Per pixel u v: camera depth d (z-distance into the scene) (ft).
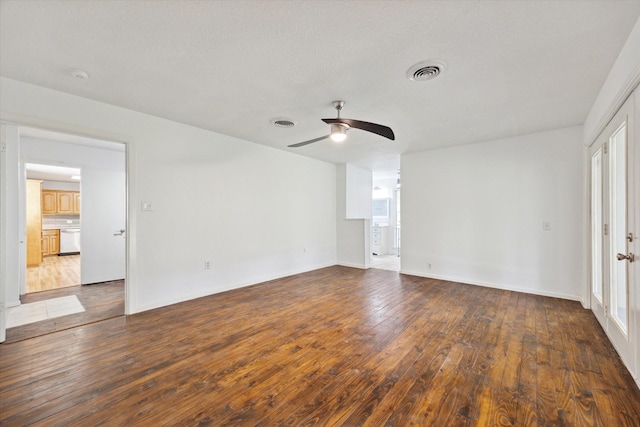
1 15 5.32
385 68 7.24
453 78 7.72
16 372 6.63
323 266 19.36
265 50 6.53
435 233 15.79
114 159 15.90
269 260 15.58
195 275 12.30
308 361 7.17
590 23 5.51
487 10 5.19
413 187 16.58
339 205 20.38
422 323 9.55
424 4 5.05
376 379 6.40
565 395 5.78
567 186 12.03
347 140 13.97
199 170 12.34
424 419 5.16
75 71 7.48
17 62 7.06
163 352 7.61
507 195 13.51
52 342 8.15
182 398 5.74
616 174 7.88
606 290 8.49
